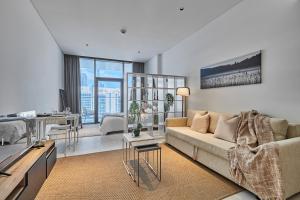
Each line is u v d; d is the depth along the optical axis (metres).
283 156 1.58
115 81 6.82
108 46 5.05
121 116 4.90
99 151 3.19
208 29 3.58
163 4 2.85
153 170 2.36
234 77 2.94
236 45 2.92
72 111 5.98
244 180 1.80
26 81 2.53
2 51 1.78
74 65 6.05
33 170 1.64
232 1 2.79
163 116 4.54
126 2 2.79
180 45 4.68
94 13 3.14
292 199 1.65
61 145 3.59
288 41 2.18
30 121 2.16
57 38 4.38
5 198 1.14
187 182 2.03
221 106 3.24
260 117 2.24
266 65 2.44
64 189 1.86
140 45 4.96
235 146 2.07
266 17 2.43
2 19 1.76
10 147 1.63
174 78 4.54
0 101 1.76
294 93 2.12
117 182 2.02
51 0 2.70
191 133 2.97
